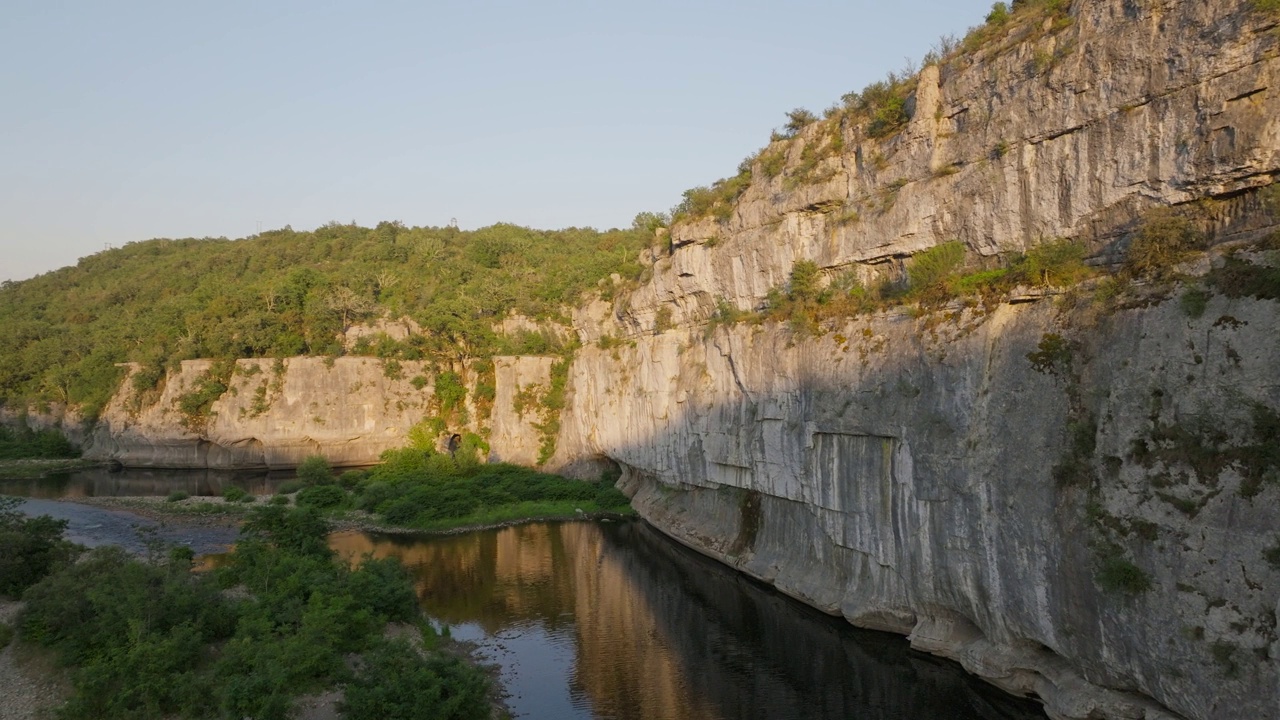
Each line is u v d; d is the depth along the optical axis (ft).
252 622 107.76
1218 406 65.98
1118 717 75.05
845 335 122.31
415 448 266.16
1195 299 70.08
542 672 113.80
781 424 138.31
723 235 175.94
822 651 117.19
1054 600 80.74
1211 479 65.51
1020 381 87.92
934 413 98.99
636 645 123.65
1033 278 90.27
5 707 94.58
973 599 94.12
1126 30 92.38
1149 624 68.90
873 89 138.92
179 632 100.68
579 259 346.54
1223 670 62.03
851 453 118.21
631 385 215.92
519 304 309.63
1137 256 80.07
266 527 154.71
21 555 134.51
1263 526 60.85
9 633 111.65
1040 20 106.11
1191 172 84.84
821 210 146.41
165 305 373.61
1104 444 75.51
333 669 101.71
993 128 110.93
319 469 252.42
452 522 211.00
